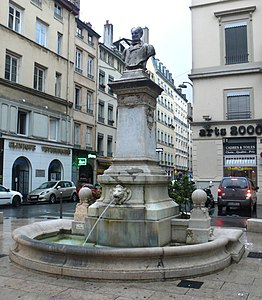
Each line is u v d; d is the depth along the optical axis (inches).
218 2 1011.3
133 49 306.0
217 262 220.7
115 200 261.7
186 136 3014.3
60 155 1192.2
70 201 1045.2
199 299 171.5
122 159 283.6
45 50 1136.8
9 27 1008.9
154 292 180.4
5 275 208.4
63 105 1221.7
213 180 972.6
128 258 201.2
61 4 1226.6
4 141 959.0
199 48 1024.2
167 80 2374.5
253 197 684.1
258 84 962.1
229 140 976.9
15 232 264.5
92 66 1439.5
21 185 1031.6
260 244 321.1
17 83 1003.9
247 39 981.2
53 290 183.0
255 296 176.2
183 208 329.4
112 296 174.4
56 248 209.8
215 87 1001.5
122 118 293.1
